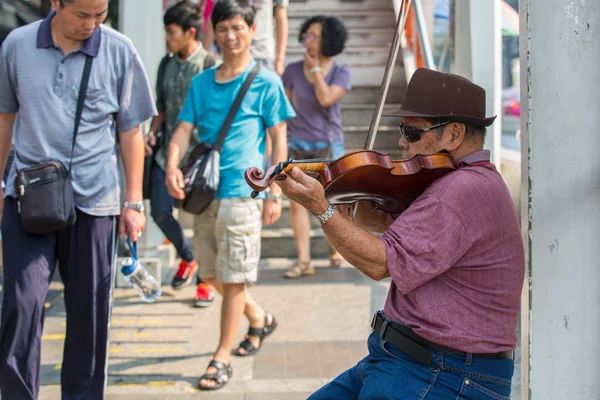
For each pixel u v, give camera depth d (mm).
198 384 4230
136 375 4352
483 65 3465
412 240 2156
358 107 8031
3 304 3283
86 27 3174
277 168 2094
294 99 6246
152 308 5418
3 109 3346
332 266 6480
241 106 4227
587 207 2164
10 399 3293
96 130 3355
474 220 2189
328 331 4980
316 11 9102
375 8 9055
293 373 4363
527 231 2158
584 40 2123
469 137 2350
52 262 3379
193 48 5434
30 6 7691
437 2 7840
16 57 3266
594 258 2180
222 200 4180
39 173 3227
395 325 2318
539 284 2172
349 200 2432
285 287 5887
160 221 5543
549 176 2145
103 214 3385
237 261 4172
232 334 4266
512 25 7023
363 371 2406
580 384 2209
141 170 3562
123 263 3758
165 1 7785
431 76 2322
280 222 7027
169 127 5449
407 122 2377
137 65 3430
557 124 2135
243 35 4207
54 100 3273
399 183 2287
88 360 3455
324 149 6246
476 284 2230
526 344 2217
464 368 2221
